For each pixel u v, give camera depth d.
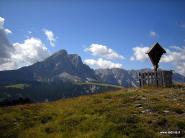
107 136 19.38
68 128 22.66
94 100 30.95
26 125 25.38
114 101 28.84
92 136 19.75
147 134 19.03
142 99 28.83
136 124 20.95
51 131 23.02
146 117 22.48
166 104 25.97
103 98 31.75
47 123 25.11
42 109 31.20
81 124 22.83
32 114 28.92
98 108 26.34
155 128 20.30
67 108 29.14
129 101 28.30
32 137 22.02
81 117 24.42
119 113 23.72
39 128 23.77
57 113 28.03
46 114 28.02
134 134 19.16
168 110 24.55
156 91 33.25
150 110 24.62
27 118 27.27
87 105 28.70
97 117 23.61
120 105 26.84
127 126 20.58
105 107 26.50
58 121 24.69
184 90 33.22
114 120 22.05
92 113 25.64
